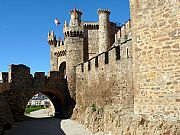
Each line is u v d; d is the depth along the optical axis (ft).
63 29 174.19
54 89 164.55
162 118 45.75
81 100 144.56
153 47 47.75
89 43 199.31
